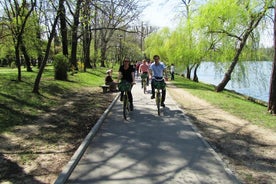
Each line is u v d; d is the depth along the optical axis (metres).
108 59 82.44
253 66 26.38
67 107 14.71
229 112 14.65
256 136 10.06
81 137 9.47
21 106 13.38
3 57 55.84
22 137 9.29
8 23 21.03
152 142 8.77
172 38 39.38
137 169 6.68
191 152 7.91
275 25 15.15
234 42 25.33
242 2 23.77
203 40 27.12
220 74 28.34
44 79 22.55
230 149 8.56
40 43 29.25
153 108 14.52
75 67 34.53
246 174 6.75
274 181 6.39
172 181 6.09
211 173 6.53
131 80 12.15
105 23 37.06
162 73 12.91
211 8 24.73
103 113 12.80
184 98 19.61
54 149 8.24
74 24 22.72
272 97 14.77
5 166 6.96
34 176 6.43
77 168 6.70
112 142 8.70
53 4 17.36
